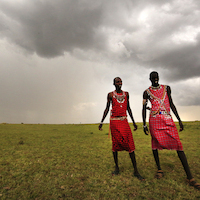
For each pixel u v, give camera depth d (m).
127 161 4.60
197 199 2.43
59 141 8.45
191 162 4.37
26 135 10.98
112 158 4.95
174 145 3.19
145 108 3.74
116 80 3.69
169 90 3.54
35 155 5.31
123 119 3.57
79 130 15.98
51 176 3.41
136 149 6.31
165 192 2.64
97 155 5.35
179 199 2.43
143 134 11.98
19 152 5.73
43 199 2.44
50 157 5.06
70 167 4.04
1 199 2.40
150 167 4.03
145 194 2.59
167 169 3.86
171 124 3.28
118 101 3.61
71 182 3.09
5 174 3.51
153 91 3.56
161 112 3.38
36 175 3.46
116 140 3.53
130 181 3.13
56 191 2.70
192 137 9.54
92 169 3.89
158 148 3.41
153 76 3.54
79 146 7.03
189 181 2.99
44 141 8.38
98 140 8.90
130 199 2.44
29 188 2.81
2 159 4.75
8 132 12.81
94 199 2.44
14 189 2.77
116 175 3.47
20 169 3.85
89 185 2.95
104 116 3.85
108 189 2.78
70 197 2.49
